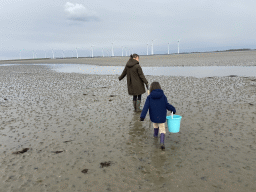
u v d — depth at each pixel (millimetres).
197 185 3256
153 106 4734
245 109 7238
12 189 3373
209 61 38062
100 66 41375
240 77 15586
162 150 4574
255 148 4402
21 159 4410
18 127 6574
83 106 9086
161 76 18797
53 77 22406
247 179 3354
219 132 5363
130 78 7535
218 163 3885
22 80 20547
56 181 3547
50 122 6965
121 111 8000
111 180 3504
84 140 5324
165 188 3215
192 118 6629
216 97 9398
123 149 4711
